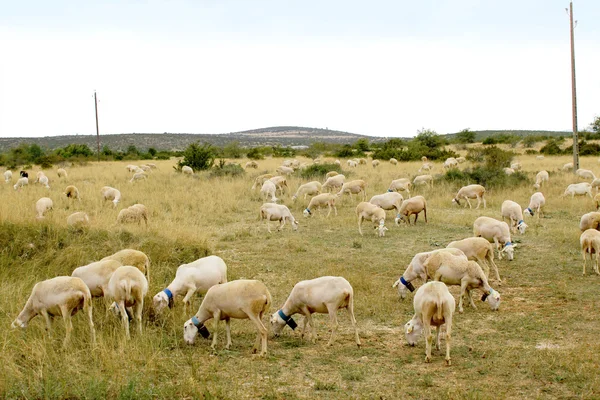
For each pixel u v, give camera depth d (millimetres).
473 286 10859
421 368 8031
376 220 18750
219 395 7062
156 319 10172
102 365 7984
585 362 7930
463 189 23719
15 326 8992
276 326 9609
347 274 13266
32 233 14438
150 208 22766
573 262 14297
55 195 25859
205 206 24109
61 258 13438
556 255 15094
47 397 6883
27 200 22516
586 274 13148
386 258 15445
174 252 14859
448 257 10883
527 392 7066
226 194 26859
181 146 133875
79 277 9969
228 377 7777
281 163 50688
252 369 8086
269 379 7680
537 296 11625
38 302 8922
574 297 11344
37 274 12594
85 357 8320
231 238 18234
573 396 6895
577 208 22781
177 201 24938
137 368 7957
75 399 7039
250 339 9570
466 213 22312
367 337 9555
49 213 19375
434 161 51750
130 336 9312
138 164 52844
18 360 8109
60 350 8484
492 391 7102
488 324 10000
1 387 7141
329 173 31672
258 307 8711
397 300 11594
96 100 60750
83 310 9422
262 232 19594
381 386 7406
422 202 20031
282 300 11602
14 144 127250
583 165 40188
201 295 11828
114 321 9727
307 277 13180
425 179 29109
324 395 7137
